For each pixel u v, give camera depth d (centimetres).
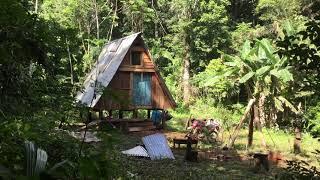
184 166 1112
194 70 3198
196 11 3056
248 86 1631
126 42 1947
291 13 2517
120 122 1812
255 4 3309
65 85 752
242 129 2083
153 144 1234
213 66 2597
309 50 388
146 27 3438
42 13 2656
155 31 3425
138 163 1069
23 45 558
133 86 1925
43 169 305
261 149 1493
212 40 3041
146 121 1920
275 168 1150
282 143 1683
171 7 3222
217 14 2983
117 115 2294
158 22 3450
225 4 3178
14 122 435
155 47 3180
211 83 1823
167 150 1237
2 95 596
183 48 3100
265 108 2008
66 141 568
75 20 2788
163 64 3300
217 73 1864
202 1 2991
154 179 894
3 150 387
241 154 1370
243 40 2923
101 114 1731
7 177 284
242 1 3522
